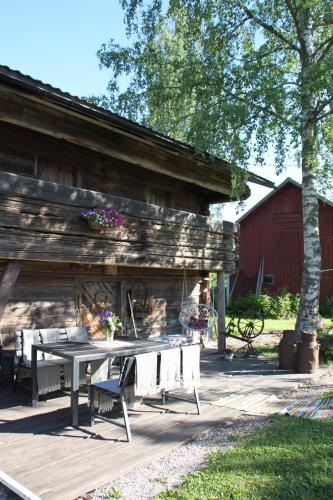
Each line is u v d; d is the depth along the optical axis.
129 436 4.44
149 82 11.93
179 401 5.89
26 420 5.05
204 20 10.47
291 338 8.27
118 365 8.04
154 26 11.60
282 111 8.70
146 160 8.68
